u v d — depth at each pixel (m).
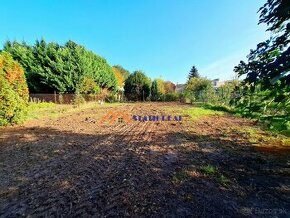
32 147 6.84
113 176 4.53
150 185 4.08
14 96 10.90
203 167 4.85
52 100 26.89
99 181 4.30
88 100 29.41
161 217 3.08
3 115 10.51
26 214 3.25
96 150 6.45
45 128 10.12
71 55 28.16
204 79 28.78
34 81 27.19
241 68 2.73
